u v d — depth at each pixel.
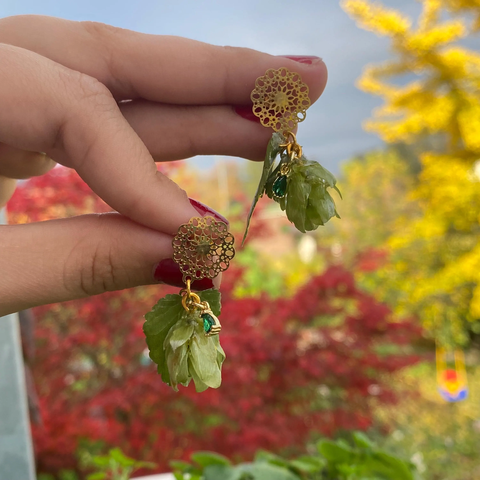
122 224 0.12
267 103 0.14
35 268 0.11
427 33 1.26
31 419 0.41
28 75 0.11
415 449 0.84
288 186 0.13
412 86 1.35
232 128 0.15
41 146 0.12
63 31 0.14
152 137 0.15
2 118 0.11
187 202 0.12
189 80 0.14
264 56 0.14
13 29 0.14
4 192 0.16
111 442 0.50
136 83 0.15
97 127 0.11
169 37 0.14
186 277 0.12
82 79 0.11
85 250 0.12
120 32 0.14
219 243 0.12
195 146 0.16
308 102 0.14
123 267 0.12
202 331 0.12
